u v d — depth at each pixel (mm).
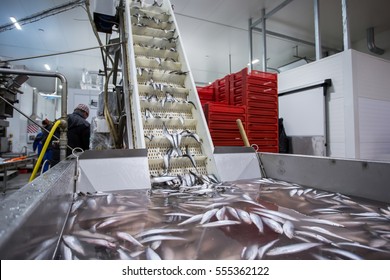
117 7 2260
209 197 1173
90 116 5160
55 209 665
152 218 877
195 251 643
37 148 3904
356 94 2953
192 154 1676
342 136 3043
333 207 1025
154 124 1702
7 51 5973
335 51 6191
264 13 4375
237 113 2598
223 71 7699
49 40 5363
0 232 347
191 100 1921
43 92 9352
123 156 1345
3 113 2627
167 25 2402
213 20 4645
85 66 7121
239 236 735
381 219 881
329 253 634
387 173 1094
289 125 3809
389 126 3309
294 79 3746
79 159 1248
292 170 1563
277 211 965
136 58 1951
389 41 5199
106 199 1098
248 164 1720
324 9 4273
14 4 4035
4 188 3047
